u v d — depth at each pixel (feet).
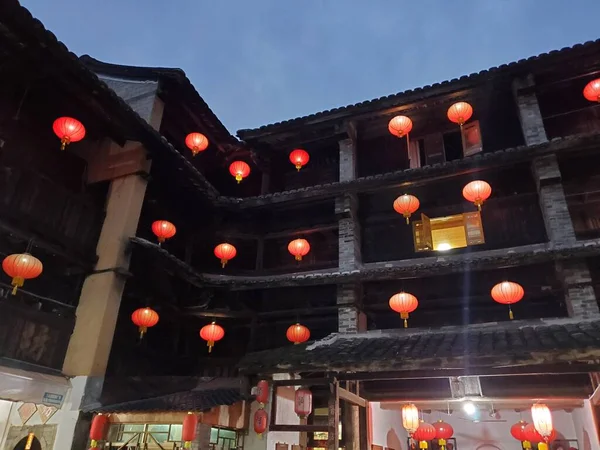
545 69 47.52
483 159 44.80
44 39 34.30
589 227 42.83
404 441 64.59
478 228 46.16
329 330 49.37
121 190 46.75
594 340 31.63
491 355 32.27
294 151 55.01
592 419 44.78
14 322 35.94
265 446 38.04
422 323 45.68
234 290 50.01
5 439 39.19
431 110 52.90
